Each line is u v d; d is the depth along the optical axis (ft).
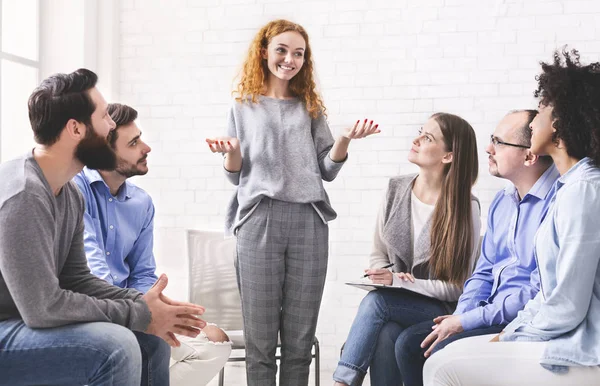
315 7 12.88
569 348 5.41
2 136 11.22
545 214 6.78
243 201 8.16
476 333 6.76
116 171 7.80
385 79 12.69
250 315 8.20
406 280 7.92
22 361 5.41
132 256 8.36
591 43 12.07
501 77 12.36
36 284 5.32
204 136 13.24
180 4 13.30
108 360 5.39
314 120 8.64
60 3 12.65
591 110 5.67
